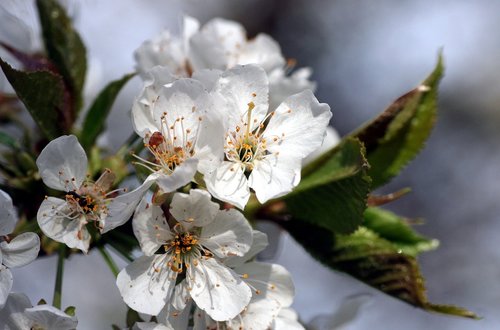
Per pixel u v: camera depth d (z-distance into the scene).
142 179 0.38
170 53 0.43
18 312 0.37
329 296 0.72
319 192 0.39
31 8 0.45
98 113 0.41
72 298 0.66
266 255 0.44
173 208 0.37
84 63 0.42
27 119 0.44
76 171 0.37
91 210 0.38
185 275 0.38
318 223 0.40
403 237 0.41
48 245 0.39
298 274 0.73
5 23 0.45
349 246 0.40
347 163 0.39
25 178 0.40
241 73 0.38
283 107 0.38
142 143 0.40
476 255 0.85
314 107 0.38
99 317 0.66
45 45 0.42
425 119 0.41
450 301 0.83
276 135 0.38
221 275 0.38
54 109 0.40
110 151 0.42
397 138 0.41
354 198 0.39
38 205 0.40
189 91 0.37
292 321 0.38
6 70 0.39
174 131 0.37
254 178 0.38
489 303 0.83
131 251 0.39
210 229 0.38
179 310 0.37
